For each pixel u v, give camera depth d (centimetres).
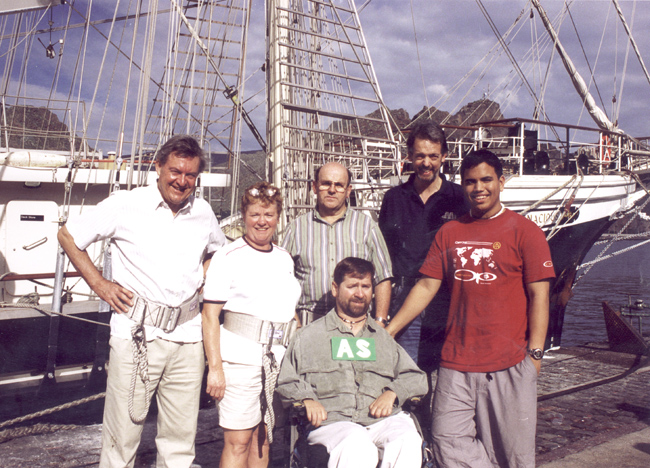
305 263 264
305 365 223
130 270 229
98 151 604
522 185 670
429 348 246
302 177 441
